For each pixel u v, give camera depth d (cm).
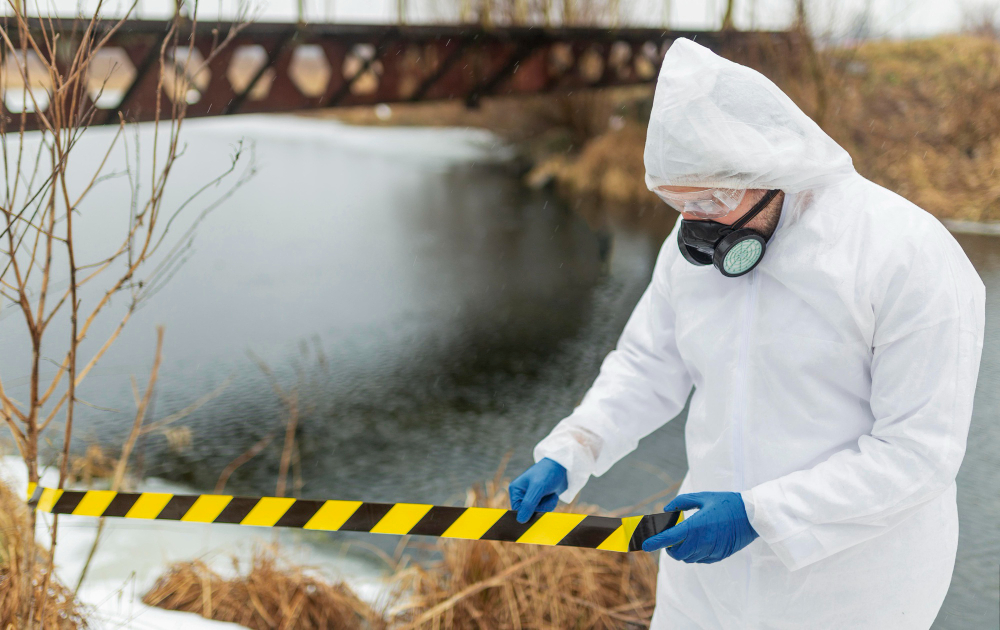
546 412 533
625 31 1201
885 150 982
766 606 143
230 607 238
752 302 138
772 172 125
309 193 1343
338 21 899
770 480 138
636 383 167
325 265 898
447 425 511
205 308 744
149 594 247
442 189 1384
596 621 241
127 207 1138
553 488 154
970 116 970
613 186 1292
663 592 166
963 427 121
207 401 539
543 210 1208
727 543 131
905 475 123
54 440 445
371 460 461
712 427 146
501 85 1058
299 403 540
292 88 824
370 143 1961
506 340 671
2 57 179
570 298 786
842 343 130
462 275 866
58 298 732
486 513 154
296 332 686
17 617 187
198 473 439
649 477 411
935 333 121
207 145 1948
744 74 129
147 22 622
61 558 276
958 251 129
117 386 558
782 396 136
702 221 136
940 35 1084
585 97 1534
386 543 321
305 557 303
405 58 931
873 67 1066
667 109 129
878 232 126
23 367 574
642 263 910
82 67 170
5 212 167
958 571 314
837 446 134
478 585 229
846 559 137
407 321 718
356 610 241
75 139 173
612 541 147
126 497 173
